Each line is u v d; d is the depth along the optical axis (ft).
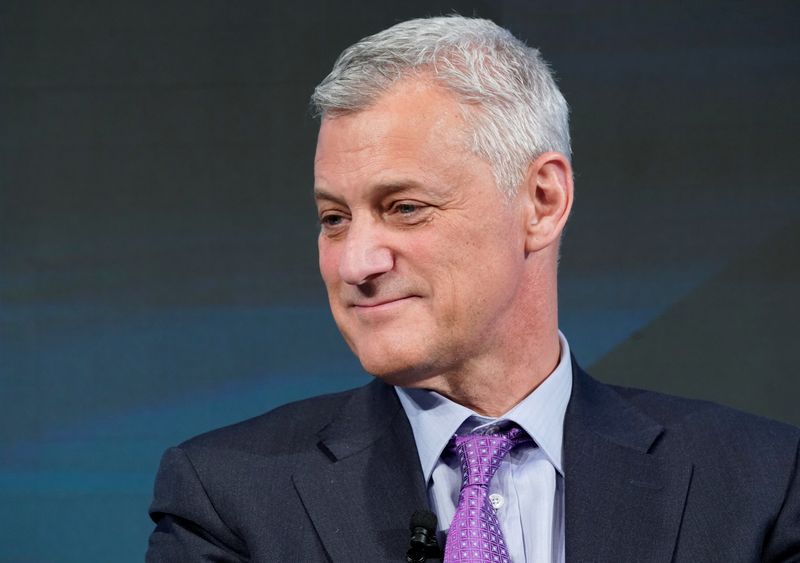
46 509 33.42
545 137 16.99
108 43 34.55
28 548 33.32
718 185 33.04
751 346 32.71
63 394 33.71
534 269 17.26
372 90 15.90
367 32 34.40
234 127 34.37
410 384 16.94
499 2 33.78
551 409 17.90
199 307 33.88
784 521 17.89
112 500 33.47
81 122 34.35
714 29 33.27
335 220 16.55
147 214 34.19
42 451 33.55
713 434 18.75
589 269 33.19
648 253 33.12
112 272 34.01
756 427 18.99
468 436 17.48
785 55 33.04
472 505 16.63
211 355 33.76
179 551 18.26
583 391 18.84
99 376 33.76
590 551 17.08
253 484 18.37
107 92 34.45
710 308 32.86
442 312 16.07
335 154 16.05
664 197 33.17
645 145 33.27
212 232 34.12
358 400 19.35
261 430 19.38
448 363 16.60
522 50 17.20
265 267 33.99
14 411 33.60
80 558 33.37
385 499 17.65
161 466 19.36
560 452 17.92
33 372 33.73
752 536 17.44
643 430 18.61
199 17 34.63
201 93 34.45
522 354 17.38
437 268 15.94
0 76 34.32
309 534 17.63
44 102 34.37
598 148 33.37
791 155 32.86
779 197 32.83
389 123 15.80
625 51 33.45
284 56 34.50
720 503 17.79
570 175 17.34
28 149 34.30
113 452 33.55
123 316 33.94
